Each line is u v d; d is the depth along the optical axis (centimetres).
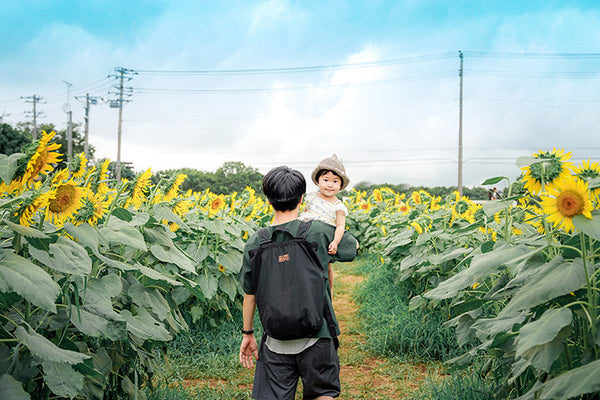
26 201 197
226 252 521
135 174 355
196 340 499
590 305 194
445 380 386
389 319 555
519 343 181
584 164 241
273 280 217
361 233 1285
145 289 312
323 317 220
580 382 167
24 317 218
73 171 258
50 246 207
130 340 282
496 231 360
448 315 508
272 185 232
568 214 192
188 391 379
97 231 246
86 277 235
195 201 631
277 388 223
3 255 188
